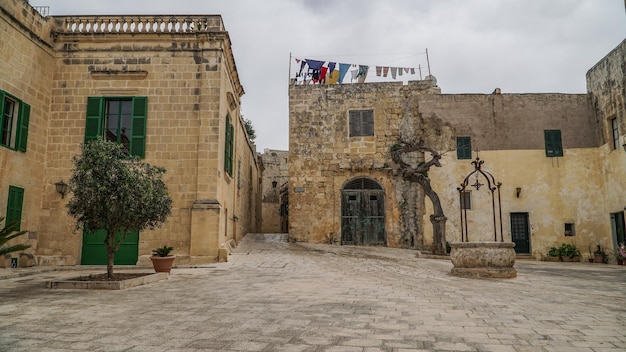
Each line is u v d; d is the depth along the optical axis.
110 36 15.60
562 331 5.48
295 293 8.41
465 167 21.84
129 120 15.55
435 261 16.33
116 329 5.48
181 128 15.24
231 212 19.39
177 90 15.44
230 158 18.61
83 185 9.91
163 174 14.96
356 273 12.12
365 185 22.61
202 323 5.80
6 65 13.29
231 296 8.05
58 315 6.36
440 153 22.03
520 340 5.04
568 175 21.44
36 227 14.54
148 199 10.30
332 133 22.97
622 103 19.12
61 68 15.54
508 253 11.70
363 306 7.06
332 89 23.28
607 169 20.59
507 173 21.64
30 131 14.33
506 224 21.30
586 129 21.72
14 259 13.48
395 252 19.41
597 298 8.34
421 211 21.75
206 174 14.88
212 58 15.56
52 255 14.52
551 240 21.03
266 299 7.71
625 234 19.38
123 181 10.07
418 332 5.35
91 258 14.62
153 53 15.62
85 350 4.57
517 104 22.17
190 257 14.31
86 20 15.76
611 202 20.28
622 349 4.69
